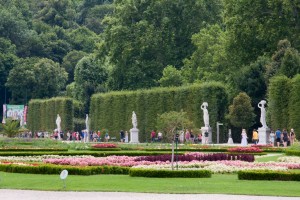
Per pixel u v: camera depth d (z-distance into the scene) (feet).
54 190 115.24
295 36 407.85
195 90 376.68
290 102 326.03
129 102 416.67
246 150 243.60
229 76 413.18
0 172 154.51
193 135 348.79
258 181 130.72
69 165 159.22
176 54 520.42
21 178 138.00
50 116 500.74
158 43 517.14
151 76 517.96
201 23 514.27
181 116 344.69
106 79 611.47
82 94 605.31
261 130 327.47
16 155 220.23
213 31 470.80
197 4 506.48
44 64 648.79
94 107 447.42
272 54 409.49
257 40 417.69
